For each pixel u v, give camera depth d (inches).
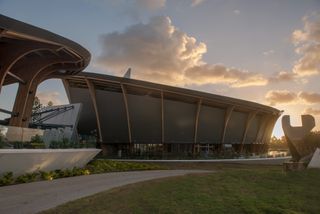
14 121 1208.2
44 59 1206.9
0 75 1035.3
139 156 1961.1
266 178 761.6
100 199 501.4
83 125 2186.3
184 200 502.3
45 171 848.9
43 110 1902.1
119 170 1176.8
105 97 2100.1
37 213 414.9
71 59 1196.5
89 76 1941.4
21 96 1226.0
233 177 773.9
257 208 470.3
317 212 474.3
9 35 855.1
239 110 2379.4
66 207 444.8
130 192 566.3
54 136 1018.7
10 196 545.0
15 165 719.1
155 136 2156.7
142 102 2090.3
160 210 436.5
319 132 1168.2
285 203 506.6
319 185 692.1
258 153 2588.6
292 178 762.2
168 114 2134.6
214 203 490.9
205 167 1626.5
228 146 2399.1
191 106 2167.8
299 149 1159.6
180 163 1723.7
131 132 2137.1
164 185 651.5
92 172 1033.5
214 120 2271.2
